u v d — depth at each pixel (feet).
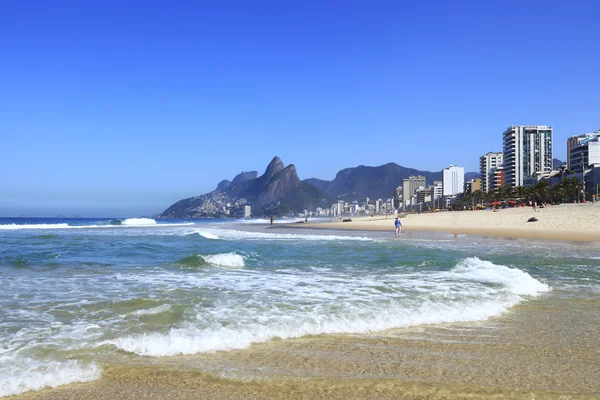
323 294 37.27
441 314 30.42
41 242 107.04
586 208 232.32
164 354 22.15
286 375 19.12
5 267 56.49
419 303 33.50
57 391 17.56
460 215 295.69
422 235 140.26
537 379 18.61
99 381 18.57
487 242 104.58
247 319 28.63
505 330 26.89
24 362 20.72
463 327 27.58
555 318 29.94
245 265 59.31
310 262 62.69
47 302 34.12
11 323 27.84
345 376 18.99
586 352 22.48
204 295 36.99
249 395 17.01
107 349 22.76
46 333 25.61
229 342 23.99
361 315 29.81
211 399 16.66
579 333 26.16
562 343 24.07
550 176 645.10
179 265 58.95
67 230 208.85
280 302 33.91
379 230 189.16
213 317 29.19
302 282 44.04
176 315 29.73
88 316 29.66
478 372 19.48
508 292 38.29
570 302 35.14
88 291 39.01
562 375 19.11
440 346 23.56
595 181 501.97
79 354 21.97
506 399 16.51
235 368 20.08
